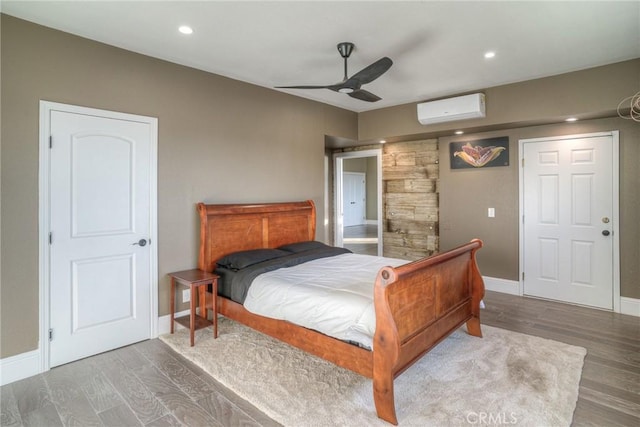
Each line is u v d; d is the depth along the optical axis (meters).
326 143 5.74
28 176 2.55
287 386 2.42
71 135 2.75
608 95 3.46
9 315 2.49
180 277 3.18
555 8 2.40
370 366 2.16
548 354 2.85
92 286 2.89
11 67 2.47
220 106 3.73
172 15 2.48
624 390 2.34
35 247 2.59
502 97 4.09
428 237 5.30
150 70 3.19
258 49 3.07
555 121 4.02
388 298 2.07
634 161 3.71
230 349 3.00
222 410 2.17
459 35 2.81
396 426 2.00
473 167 4.82
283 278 2.97
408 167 5.48
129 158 3.07
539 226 4.33
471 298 3.20
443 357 2.81
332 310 2.37
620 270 3.82
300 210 4.50
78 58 2.78
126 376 2.58
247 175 3.99
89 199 2.85
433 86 4.15
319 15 2.49
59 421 2.07
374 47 3.03
